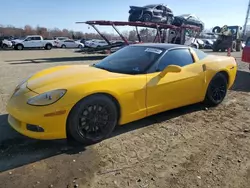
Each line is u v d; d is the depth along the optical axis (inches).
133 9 689.0
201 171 101.7
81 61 542.6
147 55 149.7
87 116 115.8
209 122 155.5
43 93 109.3
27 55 727.1
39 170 99.1
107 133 124.4
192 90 160.9
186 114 168.1
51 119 105.8
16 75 317.1
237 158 112.7
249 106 191.3
